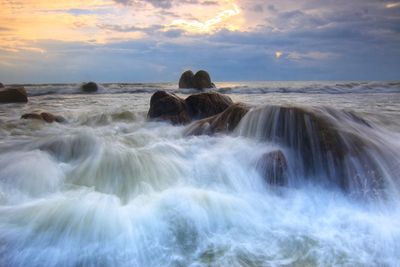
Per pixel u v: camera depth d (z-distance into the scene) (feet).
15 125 37.50
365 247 12.81
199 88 122.21
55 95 95.45
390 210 16.11
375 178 18.30
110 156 21.50
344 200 17.46
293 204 16.79
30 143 26.58
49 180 18.74
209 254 12.35
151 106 36.94
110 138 26.35
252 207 15.99
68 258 12.04
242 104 27.78
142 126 34.45
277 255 12.29
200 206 15.30
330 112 24.49
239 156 20.93
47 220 13.66
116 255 12.25
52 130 36.17
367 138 21.43
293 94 95.09
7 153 23.95
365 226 14.47
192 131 27.96
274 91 107.65
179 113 34.78
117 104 65.16
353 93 96.58
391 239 13.39
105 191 17.94
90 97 87.15
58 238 12.82
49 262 11.85
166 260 12.05
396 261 12.03
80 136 25.25
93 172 19.99
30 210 14.37
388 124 30.12
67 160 23.08
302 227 14.37
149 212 14.60
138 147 24.30
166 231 13.52
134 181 18.88
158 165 20.39
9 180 18.60
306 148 20.98
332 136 20.40
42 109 56.29
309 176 19.93
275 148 21.24
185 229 13.75
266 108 24.57
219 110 35.47
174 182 18.58
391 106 55.36
